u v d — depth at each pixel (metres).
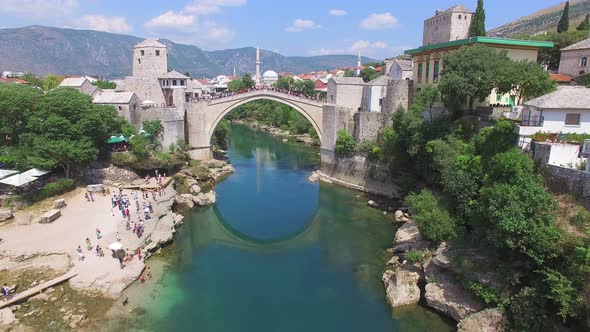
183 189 51.19
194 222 44.03
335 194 53.81
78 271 28.64
